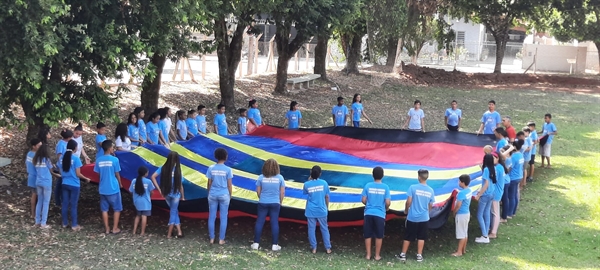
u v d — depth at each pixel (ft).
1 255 29.68
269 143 49.62
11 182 40.60
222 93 68.13
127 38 35.78
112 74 37.50
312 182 32.53
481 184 36.11
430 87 107.86
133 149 42.24
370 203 31.81
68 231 34.17
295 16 61.62
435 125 73.51
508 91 108.88
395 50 111.34
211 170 33.22
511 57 186.91
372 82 105.29
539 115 83.25
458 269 30.76
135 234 34.47
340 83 101.09
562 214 41.19
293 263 30.91
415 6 104.94
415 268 30.71
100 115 38.78
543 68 161.17
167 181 33.58
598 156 59.11
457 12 126.31
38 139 34.71
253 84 89.61
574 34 132.98
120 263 29.66
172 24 39.73
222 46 65.41
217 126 52.44
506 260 32.42
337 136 52.60
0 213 35.63
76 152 37.60
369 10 95.25
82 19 35.27
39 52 31.48
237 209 34.81
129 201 40.91
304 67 127.03
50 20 30.94
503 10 123.54
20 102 38.24
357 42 113.91
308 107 78.89
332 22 63.93
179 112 48.65
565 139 67.15
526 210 41.96
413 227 31.55
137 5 36.52
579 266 31.76
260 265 30.40
